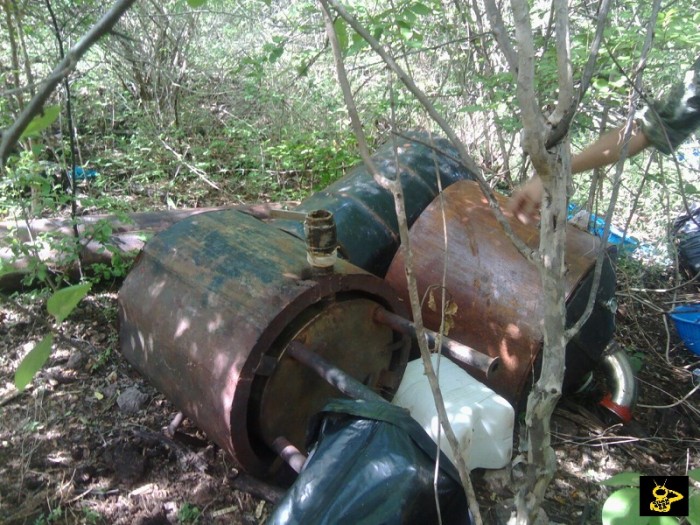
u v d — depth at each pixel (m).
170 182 4.63
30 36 4.19
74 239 3.16
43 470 2.42
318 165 4.85
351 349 2.23
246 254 2.25
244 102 5.77
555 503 2.47
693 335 3.42
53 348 3.03
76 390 2.81
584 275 2.53
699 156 4.09
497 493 2.37
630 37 2.89
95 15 4.38
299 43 6.34
